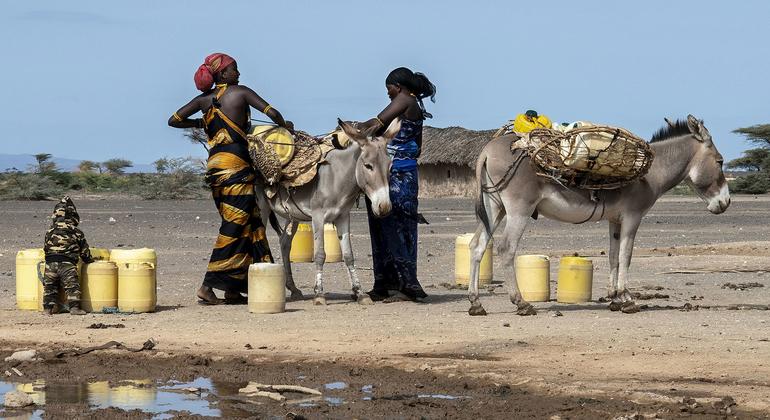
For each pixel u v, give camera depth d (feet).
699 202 188.24
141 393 33.17
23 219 132.46
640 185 48.42
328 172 52.37
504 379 34.01
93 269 49.32
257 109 53.11
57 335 43.19
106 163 398.21
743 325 43.83
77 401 32.14
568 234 104.83
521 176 46.83
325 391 33.12
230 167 52.70
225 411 30.76
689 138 49.49
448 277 67.36
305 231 76.95
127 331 44.14
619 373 34.76
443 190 238.68
